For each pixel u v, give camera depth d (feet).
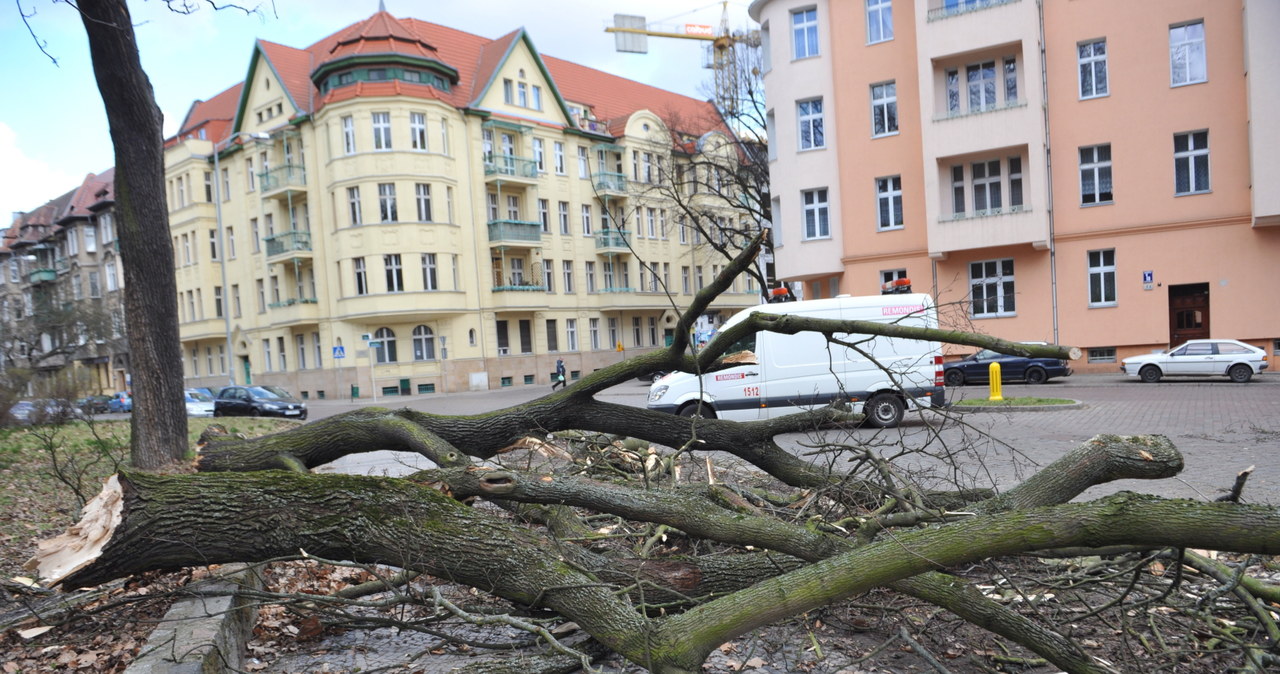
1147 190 73.46
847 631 14.28
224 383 149.28
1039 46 75.41
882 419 42.78
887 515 15.38
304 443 19.08
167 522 12.92
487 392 119.55
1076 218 76.13
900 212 84.23
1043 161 75.25
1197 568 13.10
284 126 128.36
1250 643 12.03
